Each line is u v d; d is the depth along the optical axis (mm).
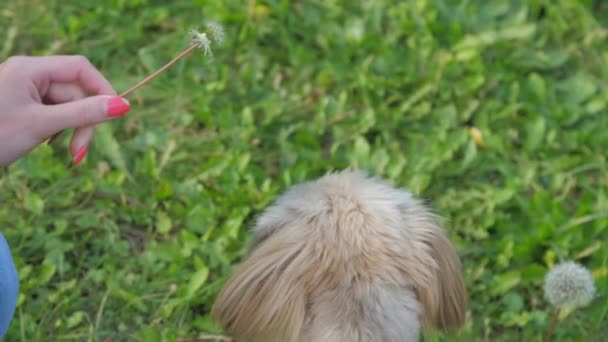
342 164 1478
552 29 1667
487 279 1389
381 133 1536
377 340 1103
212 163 1458
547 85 1605
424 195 1465
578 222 1419
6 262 1091
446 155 1482
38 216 1407
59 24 1615
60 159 1475
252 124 1502
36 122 1049
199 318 1332
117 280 1360
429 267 1133
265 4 1640
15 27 1585
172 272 1369
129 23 1626
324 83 1574
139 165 1466
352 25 1631
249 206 1431
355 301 1106
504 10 1675
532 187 1494
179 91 1551
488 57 1627
